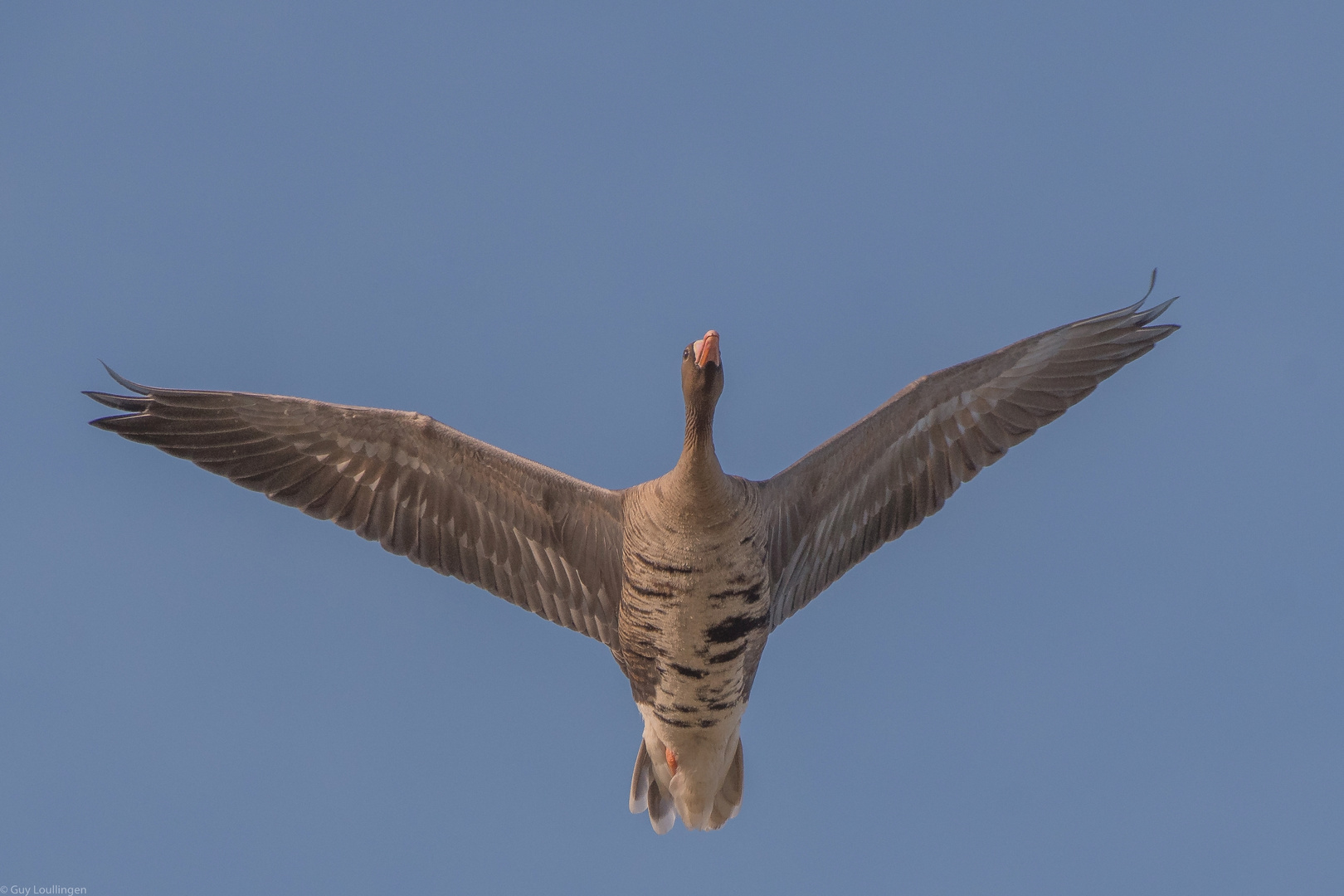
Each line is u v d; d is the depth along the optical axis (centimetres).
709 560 1387
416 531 1585
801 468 1545
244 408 1513
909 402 1565
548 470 1542
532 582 1599
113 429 1464
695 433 1380
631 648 1483
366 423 1530
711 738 1523
